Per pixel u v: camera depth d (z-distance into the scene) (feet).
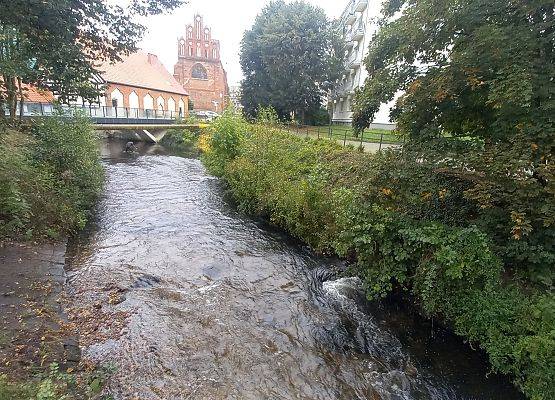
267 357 15.72
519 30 16.63
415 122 22.04
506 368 14.42
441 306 17.12
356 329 18.62
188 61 202.39
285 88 100.73
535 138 15.92
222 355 15.49
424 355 16.87
